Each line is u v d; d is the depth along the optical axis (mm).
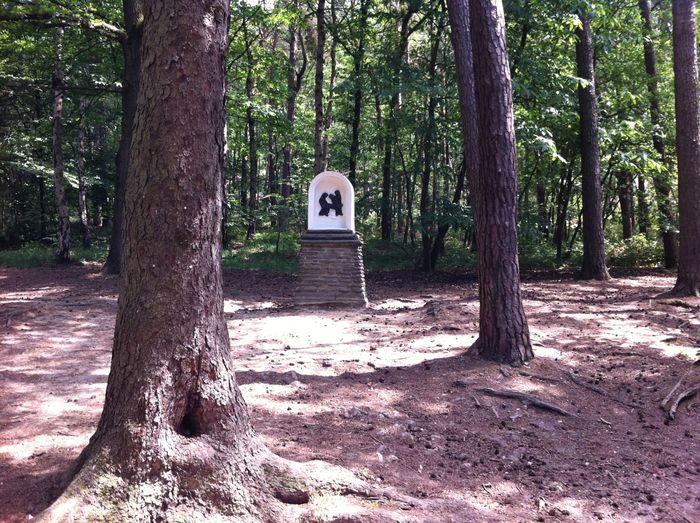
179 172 3588
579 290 14945
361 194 27422
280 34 31812
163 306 3586
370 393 6488
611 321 10180
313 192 12445
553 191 25516
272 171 32719
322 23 19000
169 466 3508
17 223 27984
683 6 12688
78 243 27031
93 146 31984
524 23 16297
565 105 18031
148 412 3533
